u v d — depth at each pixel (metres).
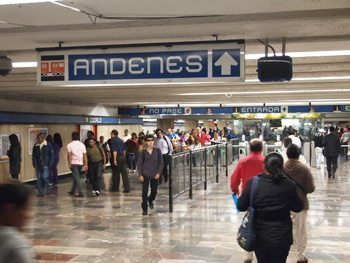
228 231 9.02
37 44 7.52
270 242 4.73
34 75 11.73
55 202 13.00
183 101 23.00
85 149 14.31
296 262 6.91
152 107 28.27
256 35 6.92
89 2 5.32
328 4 5.36
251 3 5.34
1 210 2.63
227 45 6.34
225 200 12.80
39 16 5.93
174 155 11.48
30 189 2.80
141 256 7.36
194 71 6.42
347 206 11.63
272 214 4.78
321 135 22.09
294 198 4.83
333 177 17.86
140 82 6.58
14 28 6.59
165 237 8.59
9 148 16.88
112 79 6.67
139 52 6.58
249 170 6.67
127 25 6.34
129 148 20.86
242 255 7.33
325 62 10.00
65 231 9.21
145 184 10.92
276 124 37.56
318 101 24.05
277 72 6.44
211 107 28.27
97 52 6.71
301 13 5.83
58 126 20.92
